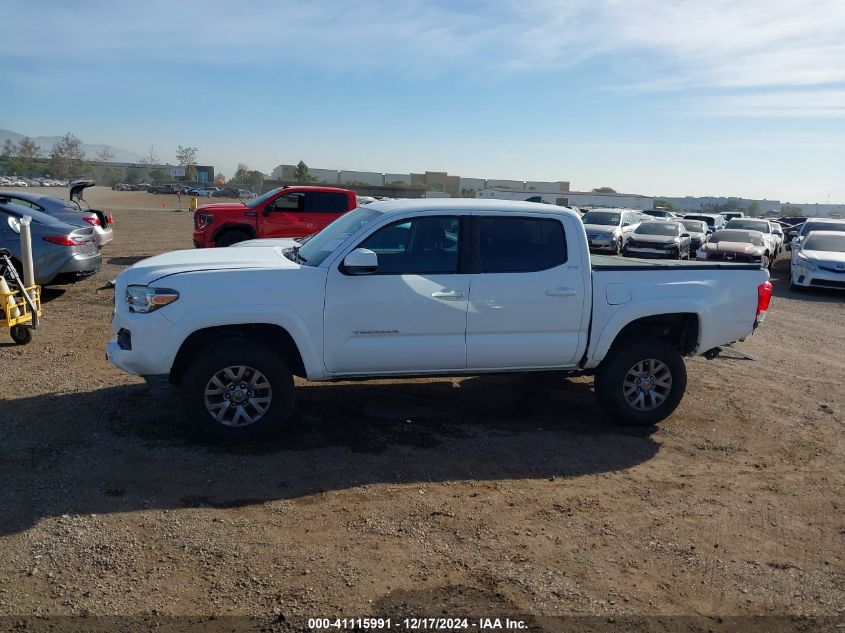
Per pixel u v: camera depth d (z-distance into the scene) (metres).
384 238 5.57
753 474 5.42
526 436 5.96
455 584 3.69
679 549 4.20
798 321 12.52
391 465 5.19
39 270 10.59
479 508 4.59
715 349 6.47
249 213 15.32
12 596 3.39
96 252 11.68
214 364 5.24
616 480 5.17
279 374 5.39
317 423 5.98
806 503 4.93
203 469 4.94
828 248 17.50
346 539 4.10
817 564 4.11
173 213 41.31
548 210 5.88
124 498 4.45
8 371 7.06
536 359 5.89
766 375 8.39
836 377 8.44
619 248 23.50
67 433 5.44
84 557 3.76
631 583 3.80
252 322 5.27
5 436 5.32
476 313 5.66
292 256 6.12
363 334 5.51
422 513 4.47
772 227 28.33
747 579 3.91
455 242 5.68
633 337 6.25
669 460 5.62
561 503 4.73
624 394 6.17
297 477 4.91
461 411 6.51
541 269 5.79
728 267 6.29
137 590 3.50
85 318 9.77
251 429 5.39
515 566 3.90
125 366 5.25
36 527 4.03
